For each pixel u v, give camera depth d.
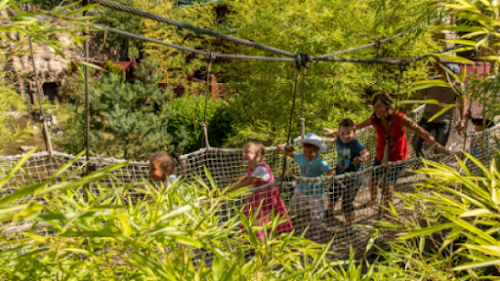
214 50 7.89
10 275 0.87
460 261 1.45
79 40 1.02
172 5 9.68
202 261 0.95
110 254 0.93
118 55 19.84
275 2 6.39
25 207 0.65
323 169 3.20
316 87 5.93
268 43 6.35
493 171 0.98
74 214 0.70
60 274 0.98
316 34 5.85
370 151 4.91
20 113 4.49
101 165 2.86
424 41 5.07
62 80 13.19
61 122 6.71
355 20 6.07
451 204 1.03
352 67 5.90
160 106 7.01
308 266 1.13
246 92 6.71
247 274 1.03
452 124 4.87
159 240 0.89
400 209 2.64
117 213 0.95
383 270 1.34
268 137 5.97
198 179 1.36
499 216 0.86
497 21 0.87
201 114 7.37
